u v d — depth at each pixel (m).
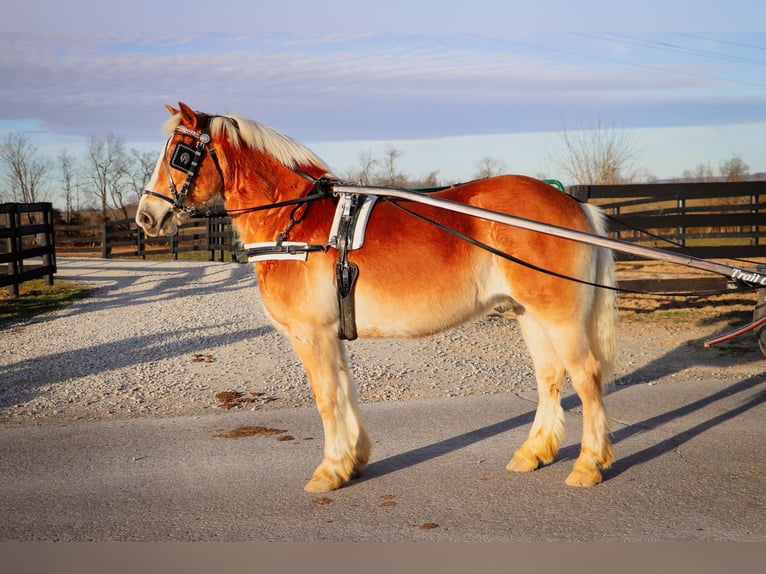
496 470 4.94
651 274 12.34
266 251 4.61
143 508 4.41
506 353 8.78
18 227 14.60
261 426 6.07
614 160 27.61
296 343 4.66
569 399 6.76
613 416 6.14
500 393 7.02
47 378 7.90
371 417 6.29
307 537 3.97
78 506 4.46
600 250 4.75
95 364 8.52
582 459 4.66
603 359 4.73
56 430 6.08
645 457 5.12
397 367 8.13
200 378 7.80
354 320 4.55
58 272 18.86
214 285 15.41
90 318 11.80
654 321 10.48
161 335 10.15
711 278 11.88
